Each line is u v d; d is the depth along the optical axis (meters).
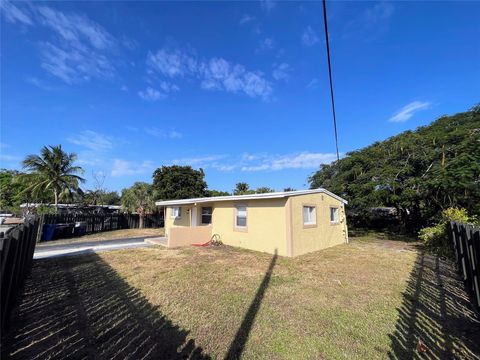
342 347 3.15
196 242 12.05
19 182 21.31
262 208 10.31
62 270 6.93
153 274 6.54
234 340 3.32
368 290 5.30
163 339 3.33
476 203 11.09
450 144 12.62
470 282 4.92
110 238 15.09
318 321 3.87
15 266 4.04
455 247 7.00
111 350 3.06
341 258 8.76
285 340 3.32
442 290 5.24
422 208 14.18
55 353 2.98
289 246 9.13
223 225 12.08
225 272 6.77
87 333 3.47
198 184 30.50
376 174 14.57
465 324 3.72
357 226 19.56
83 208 26.56
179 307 4.39
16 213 18.80
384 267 7.33
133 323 3.78
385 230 18.53
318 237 10.87
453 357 2.91
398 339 3.32
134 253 9.55
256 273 6.69
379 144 17.11
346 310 4.28
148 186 24.00
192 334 3.46
